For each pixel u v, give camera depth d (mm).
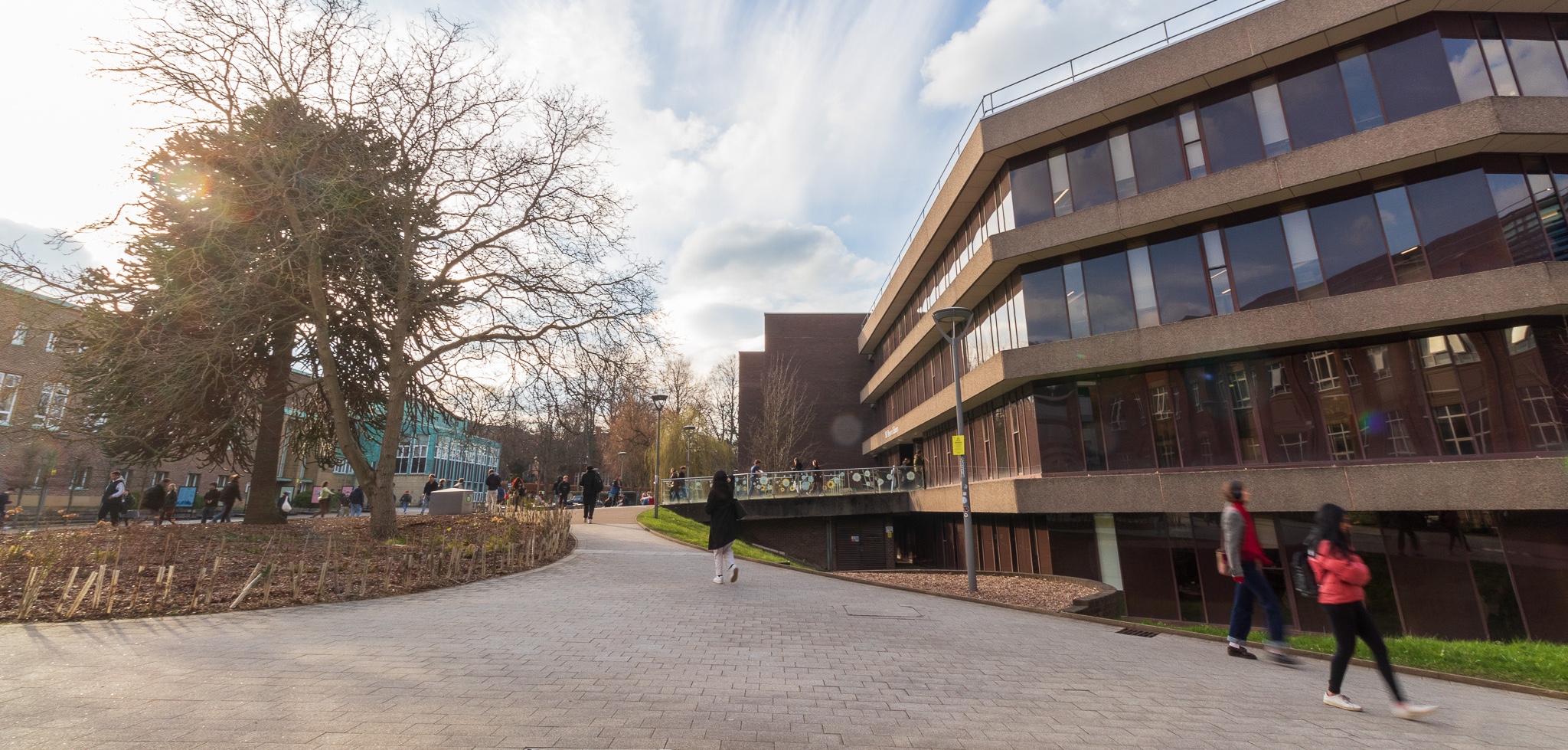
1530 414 12336
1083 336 17344
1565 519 12086
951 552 26672
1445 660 7461
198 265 13031
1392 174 13977
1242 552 7234
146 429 15664
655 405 26891
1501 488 12062
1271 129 15320
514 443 18953
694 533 20969
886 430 35281
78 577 9094
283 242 13836
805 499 28297
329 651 5895
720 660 5988
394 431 15453
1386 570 13531
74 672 5090
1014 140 18422
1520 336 12625
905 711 4672
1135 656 7098
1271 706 5262
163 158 13984
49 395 14102
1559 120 12531
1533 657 7367
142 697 4441
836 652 6523
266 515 18312
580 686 4949
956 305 22406
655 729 4062
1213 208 15391
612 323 16875
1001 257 18250
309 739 3686
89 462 26609
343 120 14695
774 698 4867
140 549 11672
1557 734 4793
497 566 11844
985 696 5168
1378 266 13867
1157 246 16625
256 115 14523
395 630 6863
